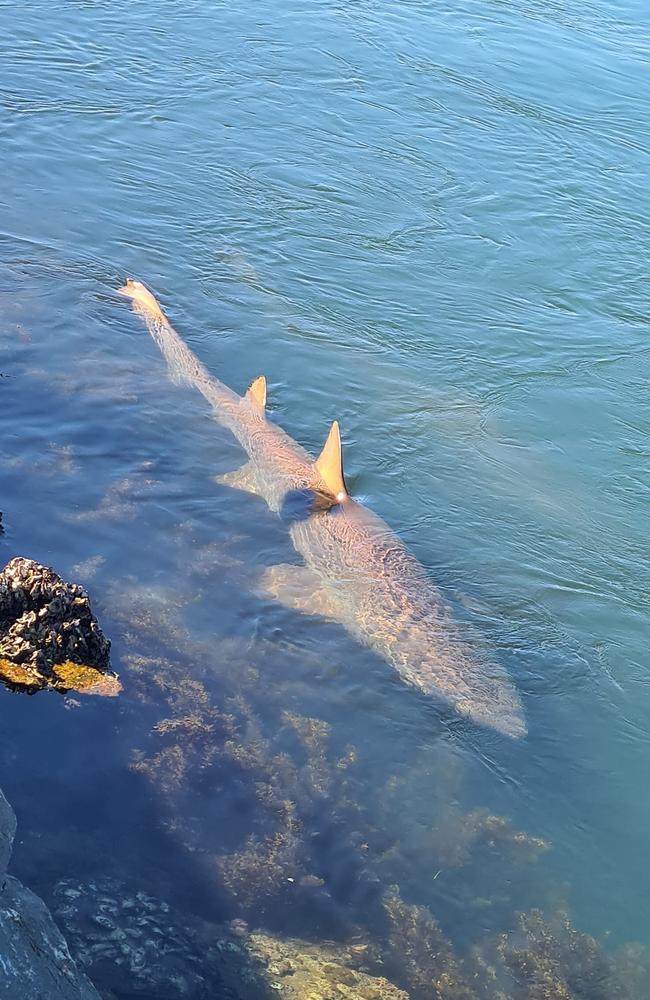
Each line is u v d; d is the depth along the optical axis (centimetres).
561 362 1487
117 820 694
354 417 1305
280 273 1616
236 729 795
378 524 1073
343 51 2325
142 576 949
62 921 611
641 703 916
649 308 1639
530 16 2633
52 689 780
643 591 1063
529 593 1037
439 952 662
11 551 937
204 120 1997
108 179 1784
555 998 647
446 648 923
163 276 1560
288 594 963
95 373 1286
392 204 1827
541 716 881
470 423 1323
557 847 760
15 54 2120
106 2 2405
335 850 716
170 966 604
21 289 1444
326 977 625
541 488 1214
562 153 2031
